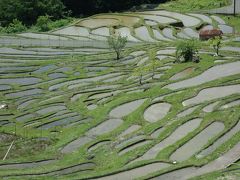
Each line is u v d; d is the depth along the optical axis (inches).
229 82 2375.7
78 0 4906.5
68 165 1700.3
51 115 2263.8
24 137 2048.5
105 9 5000.0
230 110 1993.1
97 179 1525.6
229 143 1692.9
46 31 4165.8
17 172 1644.9
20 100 2522.1
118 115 2162.9
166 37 3791.8
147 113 2124.8
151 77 2642.7
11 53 3417.8
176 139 1803.6
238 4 4827.8
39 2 4515.3
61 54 3390.7
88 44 3619.6
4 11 4458.7
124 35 3848.4
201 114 1995.6
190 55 2824.8
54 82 2783.0
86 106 2335.1
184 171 1519.4
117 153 1758.1
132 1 5108.3
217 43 2920.8
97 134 1998.0
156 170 1561.3
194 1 4990.2
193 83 2428.6
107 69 2962.6
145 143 1817.2
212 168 1526.8
